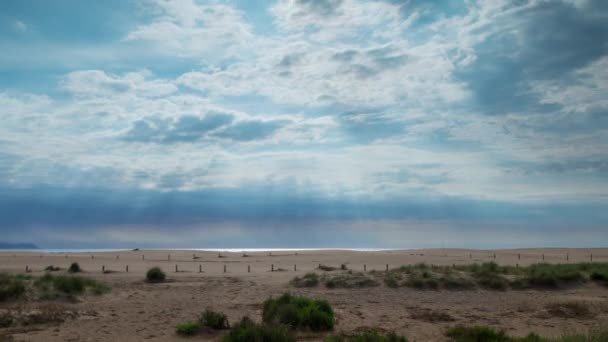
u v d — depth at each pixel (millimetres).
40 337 14820
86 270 45781
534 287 29422
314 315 16500
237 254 91312
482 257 70750
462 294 27250
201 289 29438
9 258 67938
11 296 22109
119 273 41562
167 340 14797
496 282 29328
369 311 21234
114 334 15617
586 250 97312
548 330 16953
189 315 19531
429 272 31719
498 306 23172
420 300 25078
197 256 78688
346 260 63906
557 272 32375
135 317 18969
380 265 54031
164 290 28953
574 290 28828
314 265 55219
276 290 28875
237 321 17922
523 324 18219
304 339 14820
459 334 15266
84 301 23531
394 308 22297
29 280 26422
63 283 24812
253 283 32781
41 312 18453
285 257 75062
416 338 15211
